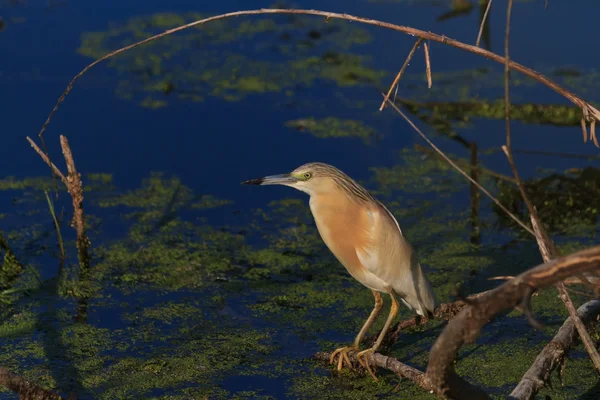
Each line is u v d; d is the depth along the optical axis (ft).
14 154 42.75
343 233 26.86
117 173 41.65
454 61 58.13
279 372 26.78
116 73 53.57
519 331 29.66
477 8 64.03
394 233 26.68
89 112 48.01
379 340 26.48
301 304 31.37
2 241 32.86
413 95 52.65
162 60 56.08
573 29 61.57
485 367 27.32
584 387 25.95
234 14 22.22
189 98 50.83
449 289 32.55
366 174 42.96
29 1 64.03
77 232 33.17
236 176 41.98
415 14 63.26
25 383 20.24
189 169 42.47
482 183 42.45
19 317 29.66
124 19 61.87
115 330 29.04
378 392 25.71
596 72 55.11
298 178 26.86
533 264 34.73
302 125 47.80
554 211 39.17
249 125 47.70
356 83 54.39
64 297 31.14
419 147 45.55
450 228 38.04
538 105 50.67
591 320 24.61
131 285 32.24
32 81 50.98
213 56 57.52
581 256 14.87
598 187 40.60
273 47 59.93
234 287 32.42
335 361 27.20
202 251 35.17
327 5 64.90
